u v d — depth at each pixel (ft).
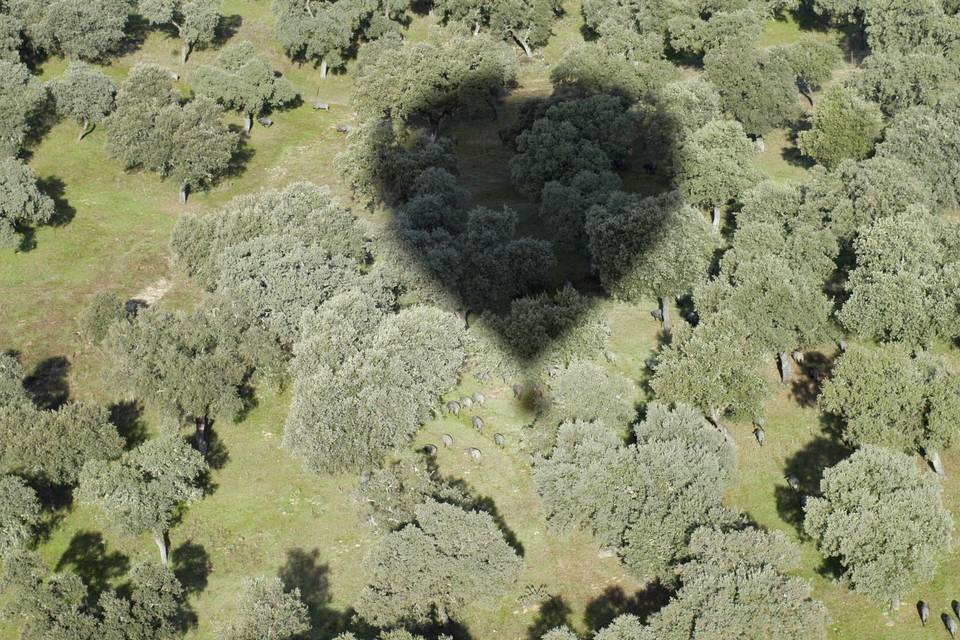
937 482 216.33
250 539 233.96
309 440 229.04
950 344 280.92
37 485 235.20
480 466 252.01
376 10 490.08
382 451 237.86
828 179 323.98
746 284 264.31
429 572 200.85
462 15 500.33
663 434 228.43
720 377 246.68
